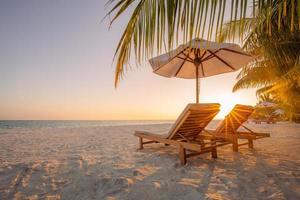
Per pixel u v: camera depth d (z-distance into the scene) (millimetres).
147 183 2160
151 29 958
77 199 1838
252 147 3979
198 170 2562
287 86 7141
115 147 4621
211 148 3041
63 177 2424
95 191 2000
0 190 2070
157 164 2896
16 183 2250
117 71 1109
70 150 4332
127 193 1929
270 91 9938
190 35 852
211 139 3621
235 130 4121
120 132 9367
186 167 2701
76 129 12023
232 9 807
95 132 9398
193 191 1921
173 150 3908
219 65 4121
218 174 2389
